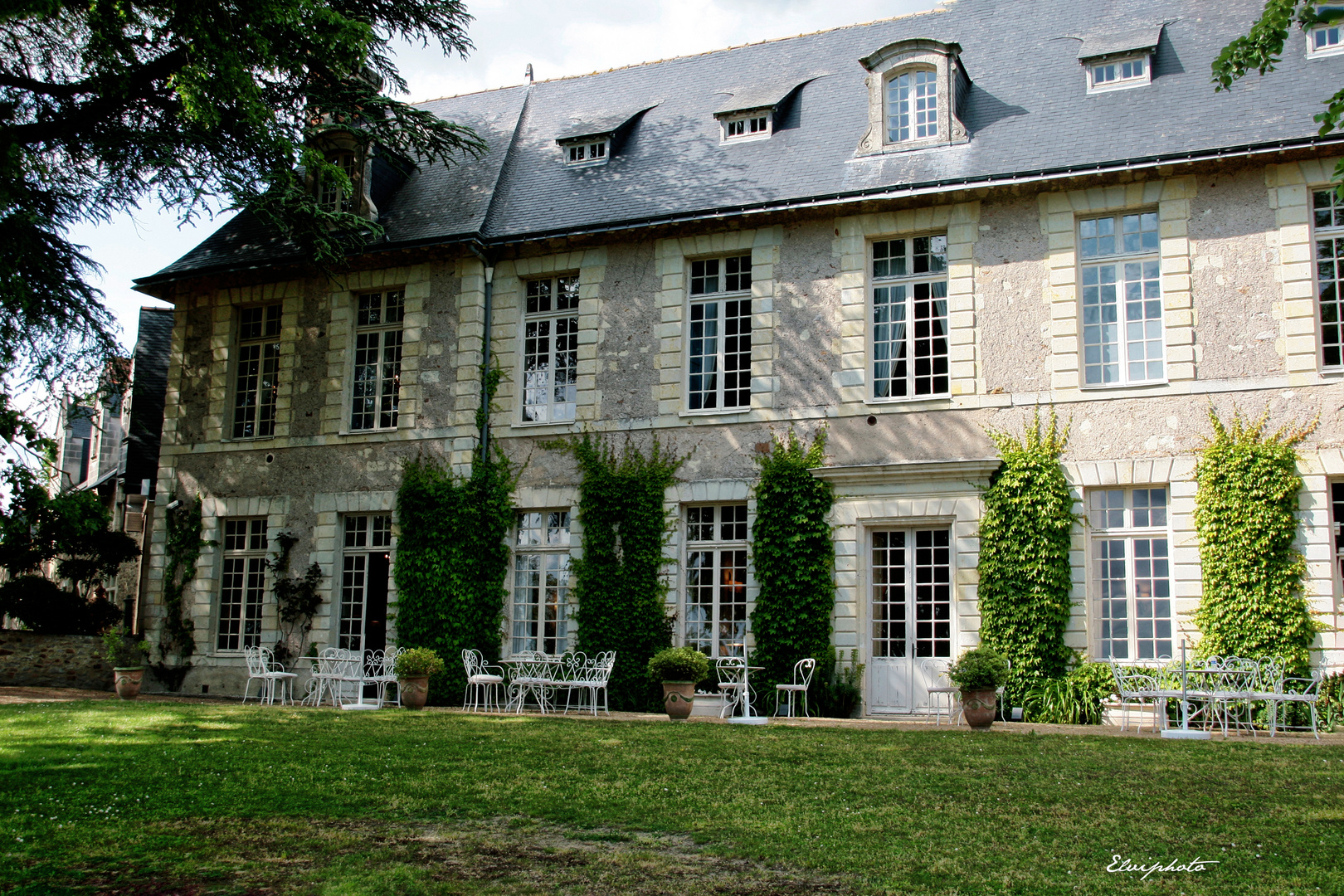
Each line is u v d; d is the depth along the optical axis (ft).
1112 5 54.90
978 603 46.88
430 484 56.95
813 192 52.19
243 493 62.18
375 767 30.42
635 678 51.85
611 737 36.60
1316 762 30.37
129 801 25.96
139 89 48.57
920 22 59.88
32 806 25.44
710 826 23.47
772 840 22.33
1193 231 46.44
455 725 40.50
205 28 43.68
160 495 64.34
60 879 19.80
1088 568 46.06
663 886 19.22
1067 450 46.83
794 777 28.84
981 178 48.47
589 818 24.29
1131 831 22.61
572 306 57.62
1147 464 45.57
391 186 64.18
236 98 46.62
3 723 40.16
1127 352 47.39
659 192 56.29
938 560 48.60
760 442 51.78
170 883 19.60
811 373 51.47
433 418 57.93
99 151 48.67
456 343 58.13
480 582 55.52
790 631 49.29
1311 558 42.75
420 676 51.21
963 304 49.34
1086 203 48.14
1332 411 43.27
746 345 53.98
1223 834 22.34
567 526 55.72
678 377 53.88
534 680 49.39
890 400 49.85
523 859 21.04
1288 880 19.21
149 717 42.42
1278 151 44.32
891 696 48.16
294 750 33.45
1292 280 44.60
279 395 62.28
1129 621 45.55
